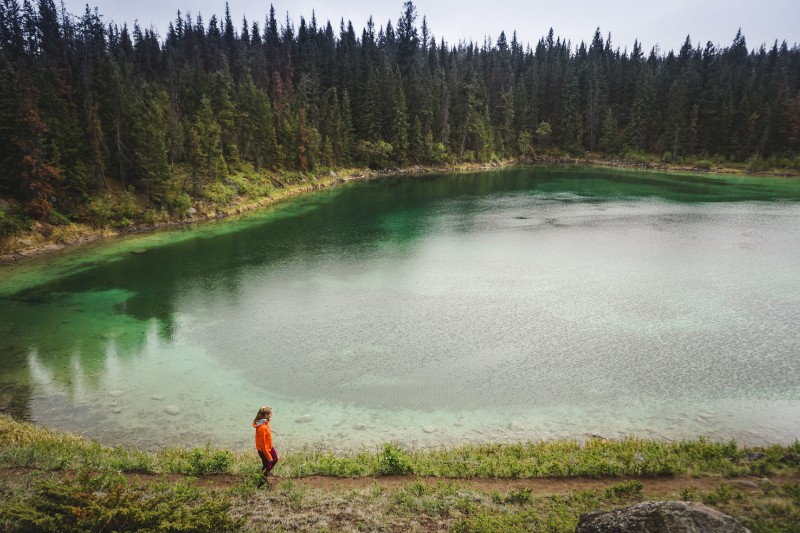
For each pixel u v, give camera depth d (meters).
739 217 50.81
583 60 143.25
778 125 98.44
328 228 47.91
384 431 14.93
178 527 8.30
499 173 102.06
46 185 41.09
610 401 16.52
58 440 13.30
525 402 16.53
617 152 121.25
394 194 72.19
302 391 17.39
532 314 24.28
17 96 40.00
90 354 20.61
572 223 48.84
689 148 107.38
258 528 9.19
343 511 9.91
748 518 8.67
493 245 39.75
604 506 9.66
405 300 26.69
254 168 71.75
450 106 116.06
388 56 124.19
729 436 14.44
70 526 8.13
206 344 21.50
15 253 37.22
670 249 37.44
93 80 52.97
